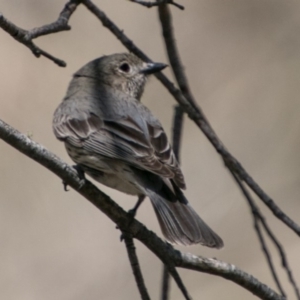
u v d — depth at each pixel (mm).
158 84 14945
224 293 13617
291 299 14109
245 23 15844
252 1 15852
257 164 15242
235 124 15438
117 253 14109
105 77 11172
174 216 8648
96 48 15242
